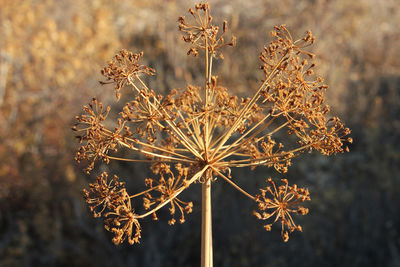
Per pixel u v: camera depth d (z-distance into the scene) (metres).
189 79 5.79
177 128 1.52
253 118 1.82
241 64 6.20
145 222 5.28
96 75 5.75
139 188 5.16
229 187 5.38
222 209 5.34
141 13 7.06
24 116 5.68
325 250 5.12
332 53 6.72
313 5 7.09
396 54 7.25
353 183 5.50
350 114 6.14
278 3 7.19
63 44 6.12
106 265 5.17
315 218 5.27
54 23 6.35
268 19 6.98
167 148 1.76
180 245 5.33
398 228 5.18
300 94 1.51
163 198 1.39
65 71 5.84
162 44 6.30
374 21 7.61
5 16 6.17
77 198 5.19
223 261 5.18
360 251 5.05
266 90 1.55
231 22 6.45
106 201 1.40
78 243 5.27
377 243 5.11
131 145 1.50
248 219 5.29
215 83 1.51
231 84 5.84
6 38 5.99
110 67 1.46
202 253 1.51
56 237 5.15
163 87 5.56
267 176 5.53
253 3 7.20
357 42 7.17
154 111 1.49
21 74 5.99
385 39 7.47
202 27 1.48
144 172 5.16
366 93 6.57
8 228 5.30
